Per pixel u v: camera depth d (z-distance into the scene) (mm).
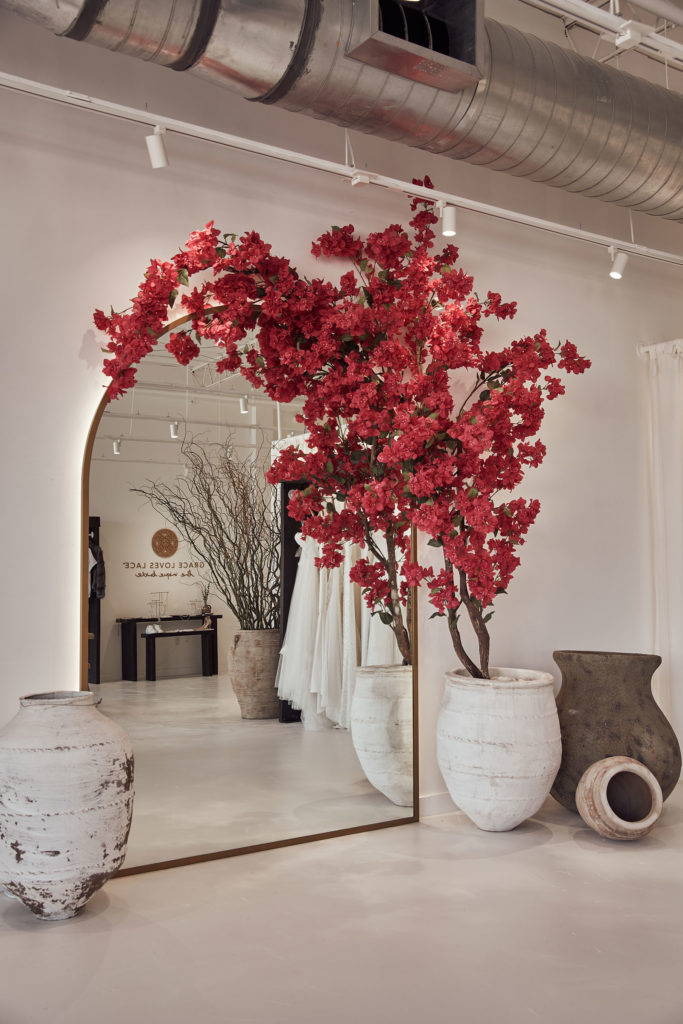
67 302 3773
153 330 3773
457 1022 2531
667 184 4480
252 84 3363
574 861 3883
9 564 3623
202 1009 2615
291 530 4336
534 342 4293
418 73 3443
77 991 2730
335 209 4480
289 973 2838
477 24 3477
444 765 4277
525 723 4129
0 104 3648
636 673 4500
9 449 3639
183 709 4023
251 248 3947
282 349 4105
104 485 3895
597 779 4141
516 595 5008
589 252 5445
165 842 3895
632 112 4215
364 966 2883
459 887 3576
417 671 4559
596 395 5418
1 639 3594
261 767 4156
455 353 4188
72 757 3158
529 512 4219
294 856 3996
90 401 3822
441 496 4078
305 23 3248
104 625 3889
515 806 4145
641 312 5684
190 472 4105
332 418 4285
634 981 2771
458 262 4883
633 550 5527
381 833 4332
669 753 4438
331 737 4344
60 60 3789
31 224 3705
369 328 4133
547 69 3959
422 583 4617
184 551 4090
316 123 4449
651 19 5457
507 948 3008
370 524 4422
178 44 3162
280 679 4254
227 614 4176
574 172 4250
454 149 3971
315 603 4340
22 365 3674
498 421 4133
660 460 5516
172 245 4016
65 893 3164
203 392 4137
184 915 3309
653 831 4324
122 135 3912
